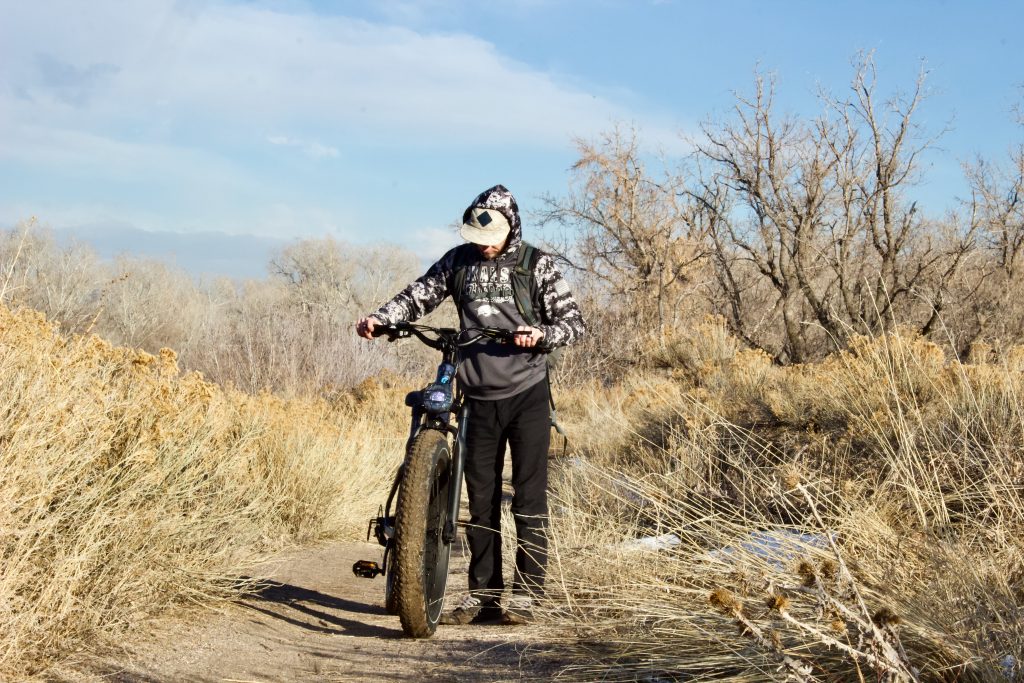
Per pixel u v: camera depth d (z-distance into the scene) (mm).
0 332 4309
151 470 4629
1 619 3412
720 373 11539
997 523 3688
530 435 4598
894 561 3428
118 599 4023
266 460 7000
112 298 26609
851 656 2799
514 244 4633
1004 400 5289
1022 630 2785
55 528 3941
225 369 17250
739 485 5383
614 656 3451
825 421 6750
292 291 45906
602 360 22125
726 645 3174
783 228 23125
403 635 4316
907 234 21953
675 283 27844
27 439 3846
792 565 3445
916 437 5395
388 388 17438
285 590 5348
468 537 4742
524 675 3404
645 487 5258
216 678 3469
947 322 17891
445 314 32438
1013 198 20562
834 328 21672
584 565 4555
